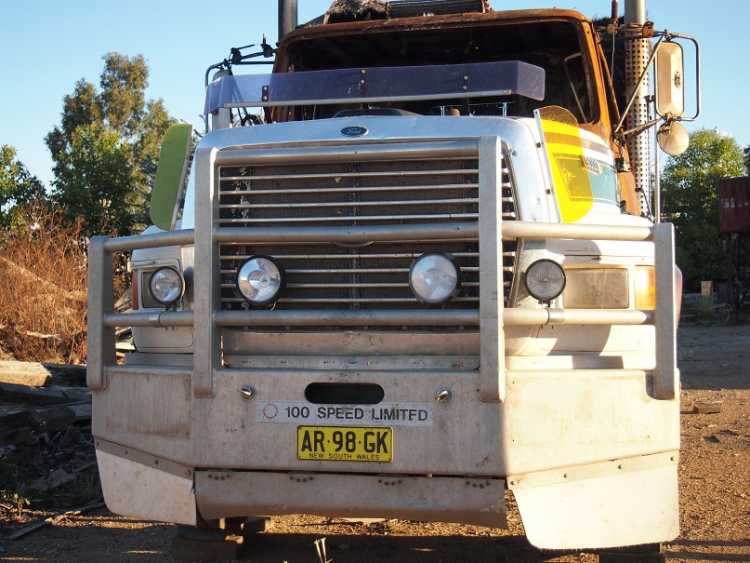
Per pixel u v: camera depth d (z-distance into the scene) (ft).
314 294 14.70
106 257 16.33
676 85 21.74
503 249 14.37
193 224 15.97
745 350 70.18
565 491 14.05
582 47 21.67
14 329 47.93
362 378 14.08
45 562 17.35
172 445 14.99
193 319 14.74
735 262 120.06
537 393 13.89
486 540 18.81
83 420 28.66
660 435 14.58
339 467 14.07
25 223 64.64
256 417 14.39
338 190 14.62
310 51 23.57
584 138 16.88
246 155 14.76
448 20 21.81
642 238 14.57
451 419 13.79
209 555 17.20
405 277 14.44
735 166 220.02
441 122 15.37
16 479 23.12
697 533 18.85
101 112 174.70
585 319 14.25
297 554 17.74
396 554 17.84
